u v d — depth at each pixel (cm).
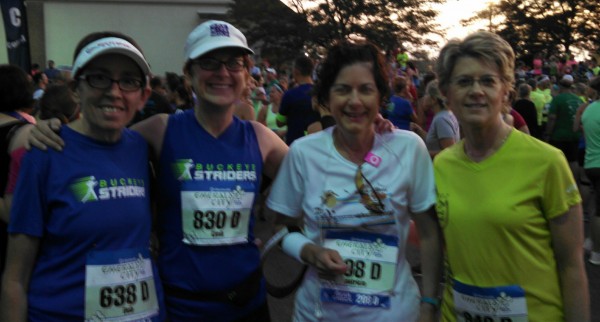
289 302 479
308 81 707
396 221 236
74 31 3422
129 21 3450
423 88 948
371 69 229
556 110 862
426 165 240
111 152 227
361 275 233
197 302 245
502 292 216
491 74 216
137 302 222
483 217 217
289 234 251
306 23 4088
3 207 265
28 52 1159
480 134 222
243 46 246
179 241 246
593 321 440
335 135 242
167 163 248
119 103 222
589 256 612
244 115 618
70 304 212
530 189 214
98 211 215
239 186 251
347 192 234
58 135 218
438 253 245
